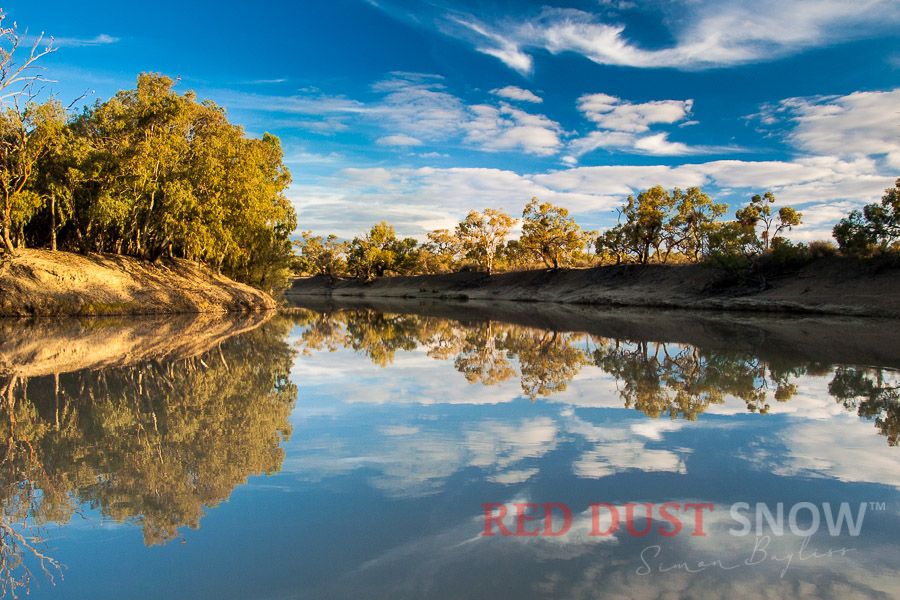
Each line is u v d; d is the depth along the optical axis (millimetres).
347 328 30578
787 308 42000
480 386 12500
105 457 6773
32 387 11273
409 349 20578
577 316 42250
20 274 29969
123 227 36812
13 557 4230
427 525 4801
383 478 6039
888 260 41562
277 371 14344
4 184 29625
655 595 3658
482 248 96750
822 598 3668
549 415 9391
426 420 8969
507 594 3658
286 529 4715
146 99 34812
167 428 8203
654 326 31000
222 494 5543
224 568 4043
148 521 4898
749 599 3648
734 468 6457
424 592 3688
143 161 34094
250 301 43156
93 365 14242
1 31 26656
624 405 10305
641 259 69375
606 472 6289
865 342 21578
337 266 128250
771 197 52938
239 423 8602
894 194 39906
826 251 48438
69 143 32219
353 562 4125
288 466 6465
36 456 6785
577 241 79250
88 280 32625
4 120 29422
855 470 6441
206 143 38000
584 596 3637
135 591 3732
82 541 4508
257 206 38969
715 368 15195
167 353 16938
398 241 121938
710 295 52531
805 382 12820
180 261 42562
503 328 30953
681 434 8109
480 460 6738
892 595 3727
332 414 9367
